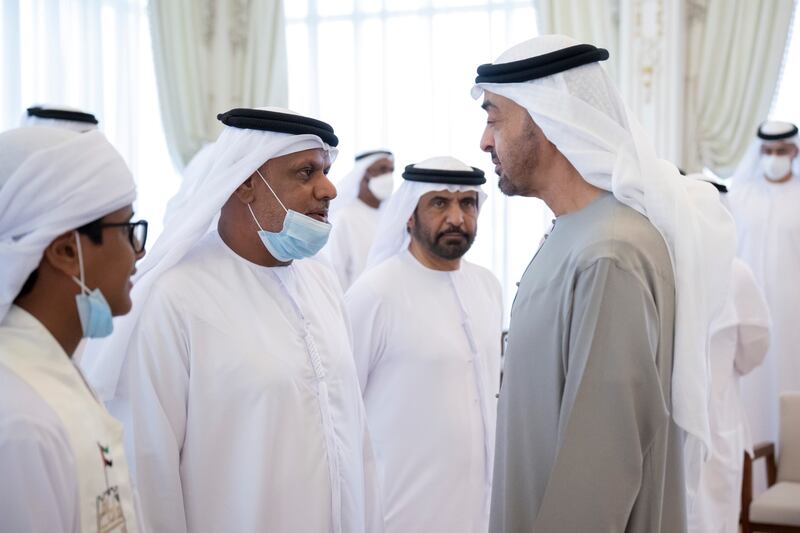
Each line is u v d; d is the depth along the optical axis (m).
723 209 1.59
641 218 1.47
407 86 6.12
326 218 1.85
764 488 4.40
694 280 1.44
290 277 1.85
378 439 2.54
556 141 1.54
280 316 1.78
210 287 1.73
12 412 1.06
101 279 1.20
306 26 6.30
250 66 6.30
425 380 2.52
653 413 1.36
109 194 1.18
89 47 6.08
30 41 5.75
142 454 1.62
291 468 1.68
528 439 1.50
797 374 4.48
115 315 1.24
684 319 1.43
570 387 1.39
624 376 1.35
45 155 1.14
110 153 1.21
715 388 3.06
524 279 1.57
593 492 1.34
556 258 1.50
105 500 1.16
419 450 2.50
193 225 1.71
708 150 5.45
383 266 2.65
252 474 1.66
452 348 2.55
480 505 2.57
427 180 2.58
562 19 5.66
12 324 1.15
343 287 4.66
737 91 5.36
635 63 5.48
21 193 1.12
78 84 6.04
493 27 5.95
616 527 1.34
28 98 5.73
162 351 1.65
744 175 4.71
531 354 1.50
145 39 6.46
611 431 1.34
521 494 1.51
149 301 1.68
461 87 6.02
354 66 6.21
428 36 6.05
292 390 1.70
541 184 1.61
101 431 1.19
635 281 1.37
